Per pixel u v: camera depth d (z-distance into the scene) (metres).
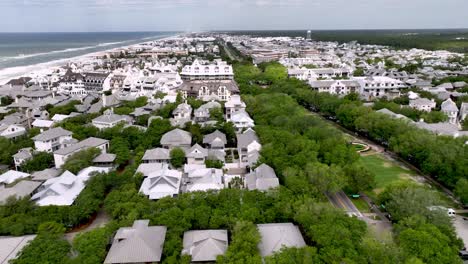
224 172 105.06
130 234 63.75
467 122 147.50
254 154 106.62
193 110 167.62
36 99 198.12
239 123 139.12
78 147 112.12
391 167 113.06
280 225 70.31
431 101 176.25
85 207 77.69
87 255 60.28
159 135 124.31
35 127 136.00
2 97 194.62
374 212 84.56
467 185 83.25
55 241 62.94
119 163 107.94
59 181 86.00
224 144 122.88
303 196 79.31
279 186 83.31
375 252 59.59
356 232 65.31
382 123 131.00
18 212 75.69
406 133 118.38
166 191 86.44
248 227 66.25
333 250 59.53
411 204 74.12
